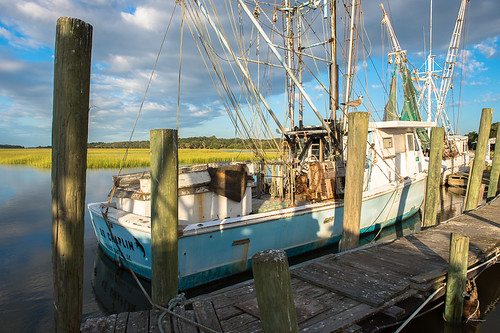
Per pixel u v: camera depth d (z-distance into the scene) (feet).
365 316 12.25
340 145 30.99
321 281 15.06
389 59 57.72
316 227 25.96
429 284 14.90
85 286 22.20
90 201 52.39
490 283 22.36
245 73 24.73
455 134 93.04
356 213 20.53
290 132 33.88
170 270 13.17
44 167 116.06
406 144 37.70
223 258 20.77
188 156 141.79
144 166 120.06
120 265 23.40
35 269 25.02
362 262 17.62
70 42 9.76
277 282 7.48
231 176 22.26
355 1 33.17
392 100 53.78
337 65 31.91
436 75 81.41
